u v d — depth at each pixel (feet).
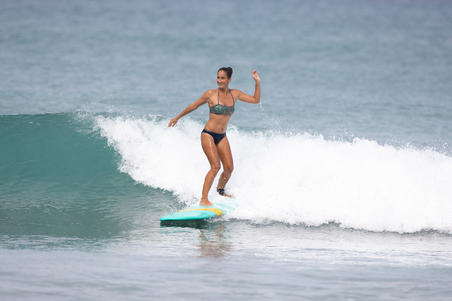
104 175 112.16
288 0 611.06
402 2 617.62
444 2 620.90
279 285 62.44
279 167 106.11
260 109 163.22
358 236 87.40
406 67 240.73
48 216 94.48
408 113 163.22
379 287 62.75
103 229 88.48
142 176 111.45
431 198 94.73
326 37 326.65
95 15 402.11
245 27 367.66
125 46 274.98
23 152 117.70
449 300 59.21
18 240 80.69
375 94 188.75
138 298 57.06
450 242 85.15
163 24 367.86
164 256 73.77
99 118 127.54
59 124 126.52
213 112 92.73
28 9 410.52
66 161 115.75
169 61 241.76
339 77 217.36
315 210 94.53
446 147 129.29
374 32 357.00
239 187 102.78
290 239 84.89
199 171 109.91
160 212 97.91
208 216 92.79
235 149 114.52
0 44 259.60
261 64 242.78
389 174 100.73
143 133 122.31
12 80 188.55
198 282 62.69
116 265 68.49
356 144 112.27
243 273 66.59
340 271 68.59
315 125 147.23
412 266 71.67
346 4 581.12
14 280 61.00
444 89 198.18
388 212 92.53
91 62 229.25
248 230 89.10
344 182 99.71
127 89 184.65
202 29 349.41
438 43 311.47
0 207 98.22
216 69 228.43
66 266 67.31
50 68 212.43
